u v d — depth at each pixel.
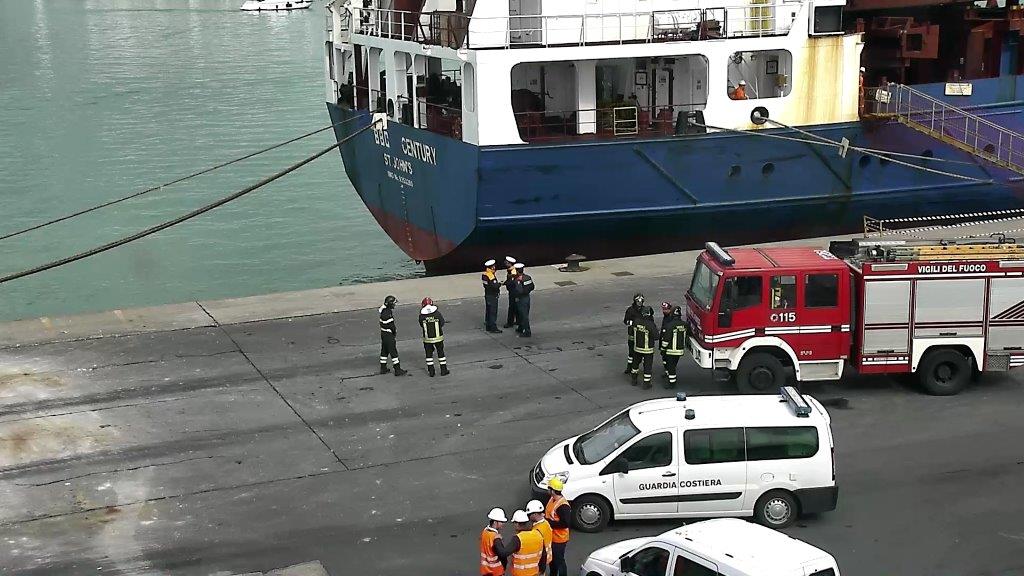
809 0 29.45
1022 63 34.59
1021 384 20.75
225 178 52.12
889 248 19.61
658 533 15.34
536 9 29.05
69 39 109.69
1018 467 17.33
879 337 19.62
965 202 32.84
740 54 30.98
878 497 16.41
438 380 21.66
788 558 11.44
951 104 31.83
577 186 28.64
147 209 46.94
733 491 15.30
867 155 31.12
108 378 22.03
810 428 15.31
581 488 15.29
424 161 30.73
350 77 36.56
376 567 14.66
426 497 16.77
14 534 15.83
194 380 21.88
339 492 17.00
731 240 31.30
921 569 14.30
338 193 49.78
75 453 18.59
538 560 12.89
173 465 18.08
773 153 30.09
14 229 44.00
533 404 20.34
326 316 25.91
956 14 34.56
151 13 139.12
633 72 31.56
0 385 21.66
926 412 19.50
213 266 39.81
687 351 23.28
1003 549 14.82
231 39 109.69
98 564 14.92
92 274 39.03
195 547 15.34
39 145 58.69
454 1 31.95
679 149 29.12
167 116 66.75
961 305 19.56
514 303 24.47
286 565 14.76
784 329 19.47
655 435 15.29
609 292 27.19
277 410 20.31
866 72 35.16
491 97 27.38
